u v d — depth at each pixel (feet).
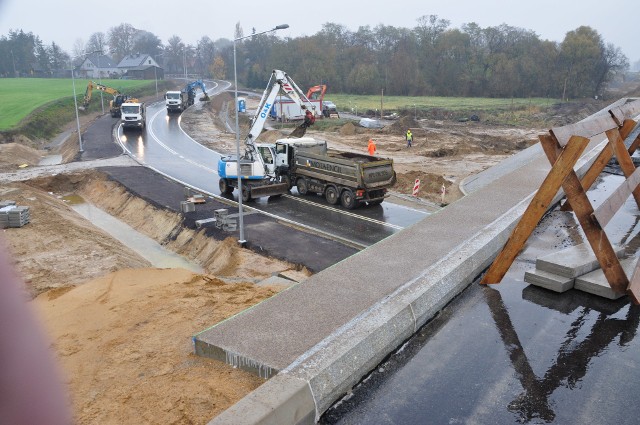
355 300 14.15
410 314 13.43
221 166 86.84
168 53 590.55
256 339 13.01
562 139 13.56
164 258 70.08
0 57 435.94
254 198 85.97
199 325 27.73
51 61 465.88
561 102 302.45
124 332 27.89
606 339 12.91
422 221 20.74
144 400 15.84
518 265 17.74
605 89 346.13
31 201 81.92
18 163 124.47
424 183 97.45
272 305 14.44
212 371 13.43
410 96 356.18
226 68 510.58
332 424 10.36
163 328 27.94
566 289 15.57
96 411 16.37
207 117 211.61
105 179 104.88
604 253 14.32
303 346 12.21
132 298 36.96
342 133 179.22
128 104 168.04
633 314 14.16
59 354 24.49
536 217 14.75
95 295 40.29
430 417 10.30
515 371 11.69
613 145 17.19
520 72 339.98
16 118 178.09
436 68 367.66
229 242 66.28
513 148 149.18
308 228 71.20
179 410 13.30
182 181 102.68
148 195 90.84
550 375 11.49
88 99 219.41
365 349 11.93
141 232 80.79
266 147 88.38
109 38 588.50
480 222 20.16
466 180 51.03
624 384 11.06
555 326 13.61
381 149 146.92
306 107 96.12
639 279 14.92
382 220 75.51
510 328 13.61
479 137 170.50
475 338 13.19
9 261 10.24
